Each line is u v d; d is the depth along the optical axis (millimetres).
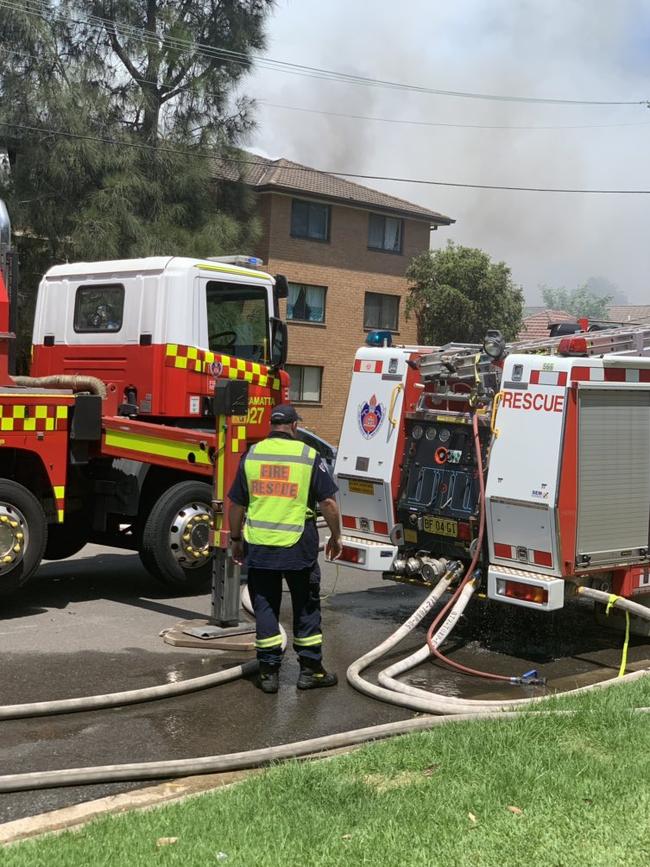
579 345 7086
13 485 7719
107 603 8656
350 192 32094
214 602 7484
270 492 6164
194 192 22875
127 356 9375
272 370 10031
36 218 20812
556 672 6965
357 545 8156
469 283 32625
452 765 4621
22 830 4105
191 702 6016
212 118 23594
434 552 7938
